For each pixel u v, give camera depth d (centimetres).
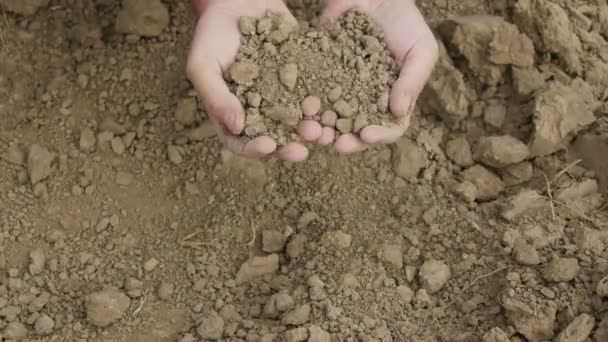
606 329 86
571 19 106
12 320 91
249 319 91
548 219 95
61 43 106
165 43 105
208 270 94
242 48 89
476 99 103
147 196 98
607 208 96
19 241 95
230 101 86
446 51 105
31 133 100
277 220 97
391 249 93
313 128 86
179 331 91
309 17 108
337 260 92
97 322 90
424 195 97
